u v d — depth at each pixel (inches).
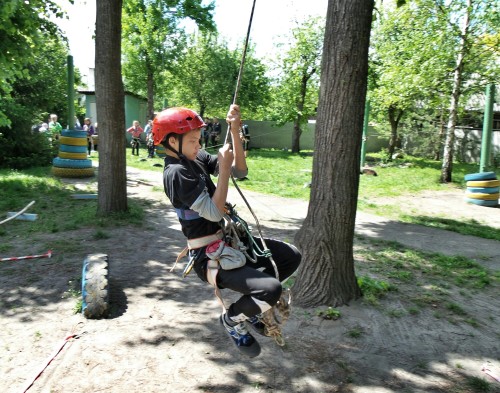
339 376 153.3
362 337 179.8
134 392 141.3
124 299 208.8
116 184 358.0
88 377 147.9
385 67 756.0
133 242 299.9
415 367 161.3
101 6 333.1
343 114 193.6
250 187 580.4
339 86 192.1
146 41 1076.5
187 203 102.6
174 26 1113.4
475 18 611.5
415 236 370.0
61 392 140.1
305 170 754.2
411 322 195.6
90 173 579.8
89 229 325.7
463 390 149.1
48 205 402.3
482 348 177.6
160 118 105.7
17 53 463.2
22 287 218.4
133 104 1208.2
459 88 653.9
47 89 913.5
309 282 203.0
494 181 529.7
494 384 153.9
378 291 221.5
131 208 382.0
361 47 189.2
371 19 189.6
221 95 1238.9
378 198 547.8
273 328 115.1
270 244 118.6
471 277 263.1
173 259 269.9
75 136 567.2
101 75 343.0
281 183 620.7
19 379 145.9
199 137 108.0
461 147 1024.2
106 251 277.4
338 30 189.0
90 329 179.2
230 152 102.6
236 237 110.4
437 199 555.5
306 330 183.2
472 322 198.8
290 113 1092.5
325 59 194.9
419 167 856.9
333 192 198.4
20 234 310.5
